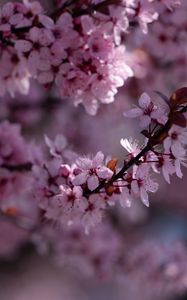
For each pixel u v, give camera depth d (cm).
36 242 111
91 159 70
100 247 106
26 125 118
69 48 72
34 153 77
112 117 116
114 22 72
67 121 124
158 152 66
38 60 72
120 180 67
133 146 67
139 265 106
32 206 101
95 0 72
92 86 72
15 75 76
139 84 104
